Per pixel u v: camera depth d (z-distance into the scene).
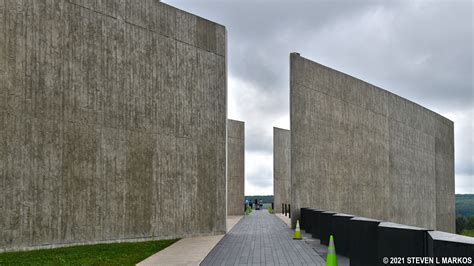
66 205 15.03
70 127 15.32
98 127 16.22
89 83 16.03
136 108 17.66
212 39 21.30
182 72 19.72
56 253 13.24
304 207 24.28
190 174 19.80
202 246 15.93
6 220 13.45
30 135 14.16
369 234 10.00
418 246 7.46
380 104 32.22
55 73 14.98
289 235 20.44
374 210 30.70
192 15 20.39
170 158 18.94
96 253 13.51
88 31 16.12
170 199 18.83
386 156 32.56
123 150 17.05
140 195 17.59
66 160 15.12
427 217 39.59
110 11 16.95
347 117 28.58
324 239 16.17
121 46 17.25
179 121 19.44
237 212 39.47
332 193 26.78
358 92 29.86
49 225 14.51
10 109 13.71
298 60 24.91
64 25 15.36
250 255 13.66
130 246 15.52
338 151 27.55
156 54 18.62
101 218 16.12
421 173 38.56
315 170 25.53
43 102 14.58
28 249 13.87
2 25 13.68
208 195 20.59
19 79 13.99
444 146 44.88
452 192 47.44
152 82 18.38
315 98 25.98
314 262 12.17
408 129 36.28
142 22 18.14
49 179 14.59
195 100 20.25
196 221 19.94
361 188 29.48
